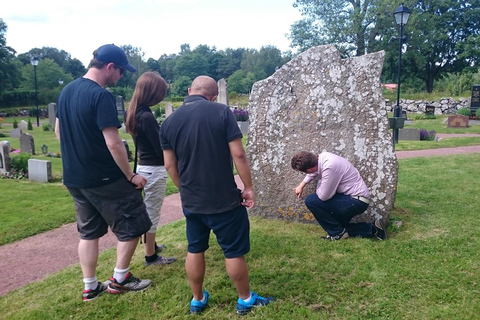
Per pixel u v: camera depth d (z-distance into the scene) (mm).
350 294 3051
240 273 2748
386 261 3588
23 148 13586
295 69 4855
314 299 3004
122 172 3043
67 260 4531
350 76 4547
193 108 2635
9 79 48344
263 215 5160
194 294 2912
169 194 7621
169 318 2885
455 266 3406
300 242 4195
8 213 6418
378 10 32375
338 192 4117
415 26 35250
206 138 2570
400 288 3090
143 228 3199
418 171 7906
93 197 3031
